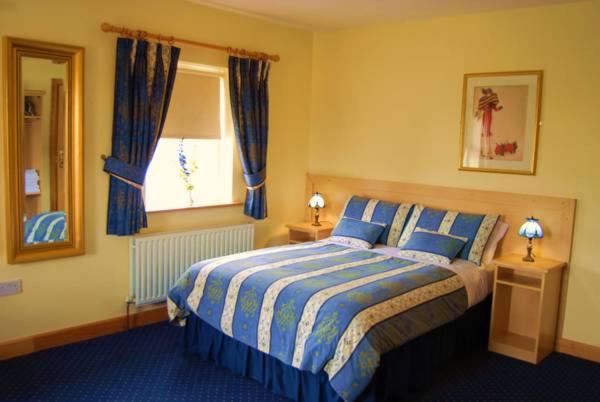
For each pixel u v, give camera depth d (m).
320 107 5.40
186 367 3.53
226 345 3.51
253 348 3.33
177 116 4.39
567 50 3.86
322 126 5.41
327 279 3.32
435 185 4.62
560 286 3.95
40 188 3.53
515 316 4.14
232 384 3.31
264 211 4.91
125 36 3.77
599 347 3.83
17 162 3.39
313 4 4.22
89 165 3.77
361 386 2.72
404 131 4.80
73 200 3.69
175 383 3.30
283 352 3.01
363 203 4.88
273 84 5.04
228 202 4.83
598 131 3.76
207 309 3.46
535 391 3.34
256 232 5.09
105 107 3.81
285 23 4.95
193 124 4.53
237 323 3.28
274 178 5.19
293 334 2.98
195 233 4.37
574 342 3.93
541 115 4.01
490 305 4.11
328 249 4.26
